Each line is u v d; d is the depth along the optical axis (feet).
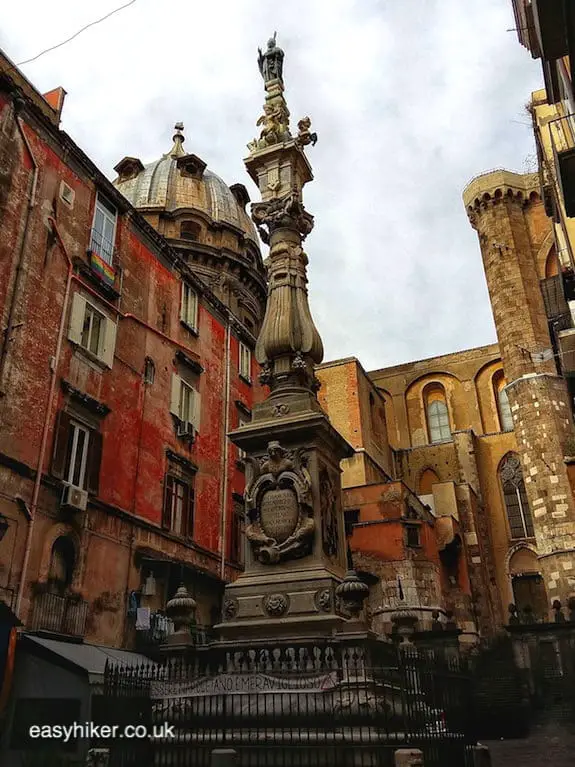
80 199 67.72
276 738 24.40
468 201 158.61
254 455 37.91
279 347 41.37
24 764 39.27
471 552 132.16
